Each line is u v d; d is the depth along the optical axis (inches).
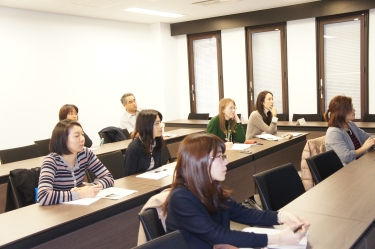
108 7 234.2
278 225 67.2
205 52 310.8
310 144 128.0
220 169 60.0
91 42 267.4
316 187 88.7
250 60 289.0
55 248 76.9
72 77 255.4
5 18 217.9
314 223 66.7
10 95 221.5
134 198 90.5
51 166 92.0
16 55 223.6
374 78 242.2
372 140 127.4
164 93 311.4
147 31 311.0
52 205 86.0
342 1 237.0
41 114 237.6
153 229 61.7
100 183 98.0
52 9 231.9
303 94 268.7
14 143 224.1
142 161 114.5
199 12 267.3
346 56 252.8
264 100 182.7
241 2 239.0
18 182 105.0
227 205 65.6
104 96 277.6
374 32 237.9
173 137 195.9
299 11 252.7
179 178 61.5
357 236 60.6
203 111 319.6
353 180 93.5
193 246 59.3
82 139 93.8
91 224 84.4
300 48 265.1
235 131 168.2
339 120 126.0
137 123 113.4
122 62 290.5
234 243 56.7
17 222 76.3
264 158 152.3
